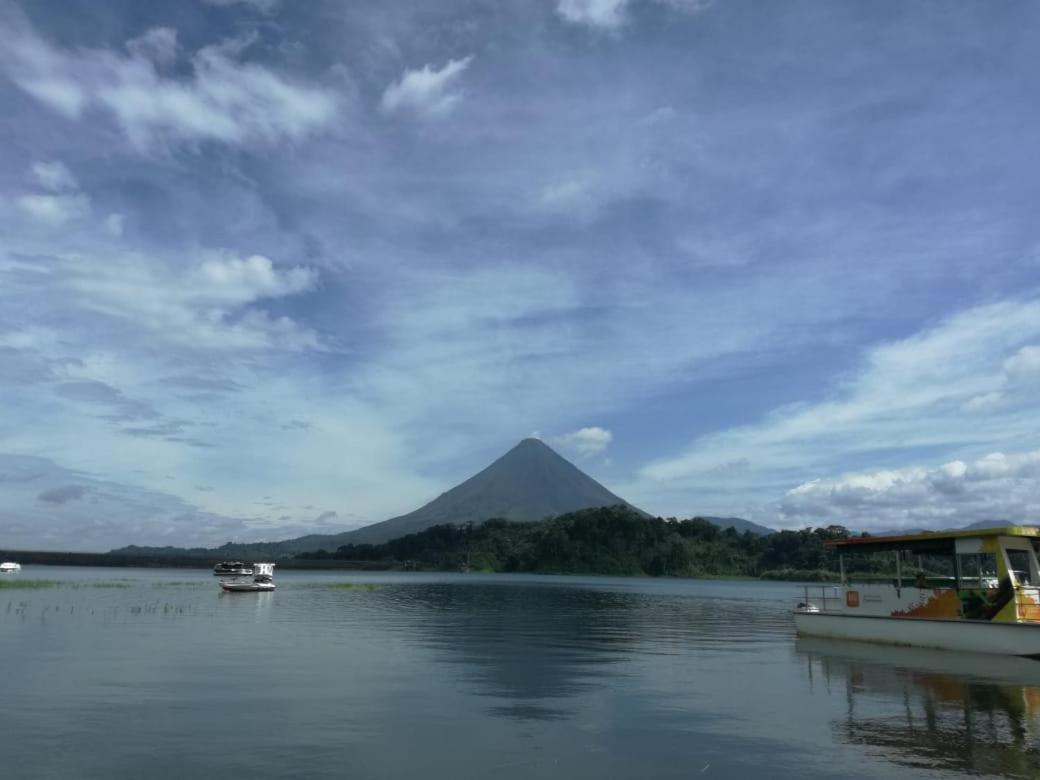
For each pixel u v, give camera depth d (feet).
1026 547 104.53
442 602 260.21
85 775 47.24
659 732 59.52
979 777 47.70
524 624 166.61
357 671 89.97
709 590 470.80
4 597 226.17
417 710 67.05
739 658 105.50
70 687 76.18
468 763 50.72
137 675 84.33
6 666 90.02
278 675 85.87
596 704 70.74
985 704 70.33
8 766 48.80
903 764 50.62
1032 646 96.43
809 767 50.03
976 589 105.19
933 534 110.11
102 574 587.27
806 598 136.67
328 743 55.21
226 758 51.08
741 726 61.72
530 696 74.64
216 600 246.68
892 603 115.65
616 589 447.01
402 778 47.39
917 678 85.61
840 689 78.69
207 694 73.41
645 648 119.44
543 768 49.85
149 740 55.47
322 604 235.81
